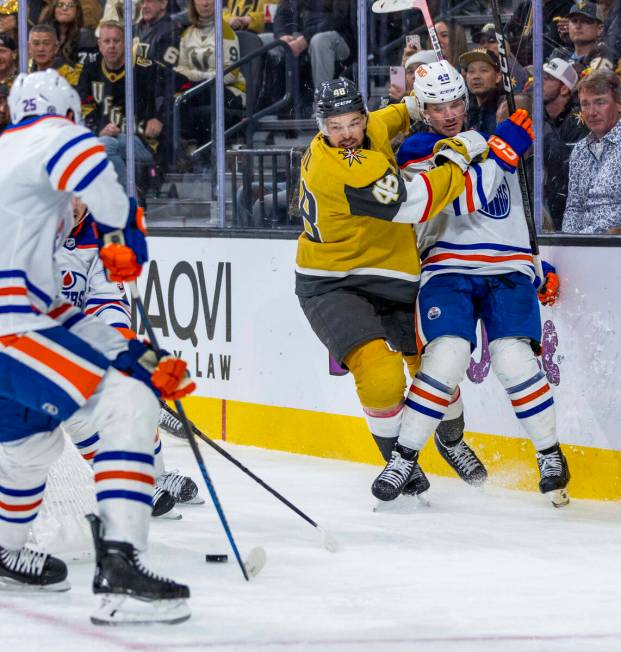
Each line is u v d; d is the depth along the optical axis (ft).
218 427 44.55
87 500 26.16
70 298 28.91
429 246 32.73
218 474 37.78
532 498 33.60
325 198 30.96
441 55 32.86
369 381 31.24
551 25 34.14
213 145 44.16
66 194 21.20
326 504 32.94
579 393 33.47
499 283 32.01
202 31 43.93
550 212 34.71
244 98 42.78
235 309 43.39
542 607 22.41
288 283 41.39
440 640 20.18
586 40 33.32
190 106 44.73
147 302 47.24
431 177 29.99
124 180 47.57
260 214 42.93
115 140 47.57
